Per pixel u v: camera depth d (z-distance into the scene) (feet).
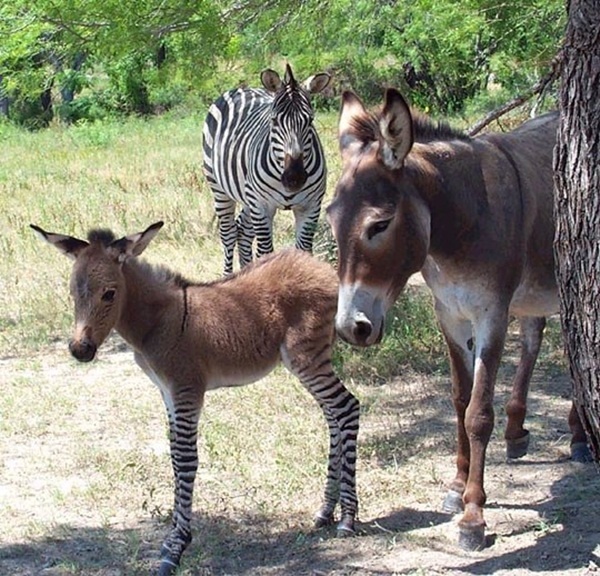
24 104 100.53
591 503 19.34
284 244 41.19
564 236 14.35
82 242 18.33
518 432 21.57
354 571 17.01
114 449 23.21
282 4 36.37
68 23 35.27
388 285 16.16
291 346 18.84
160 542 18.75
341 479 18.78
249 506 19.97
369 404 25.44
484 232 17.21
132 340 18.47
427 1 42.60
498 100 63.87
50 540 18.85
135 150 71.56
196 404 18.25
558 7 37.50
